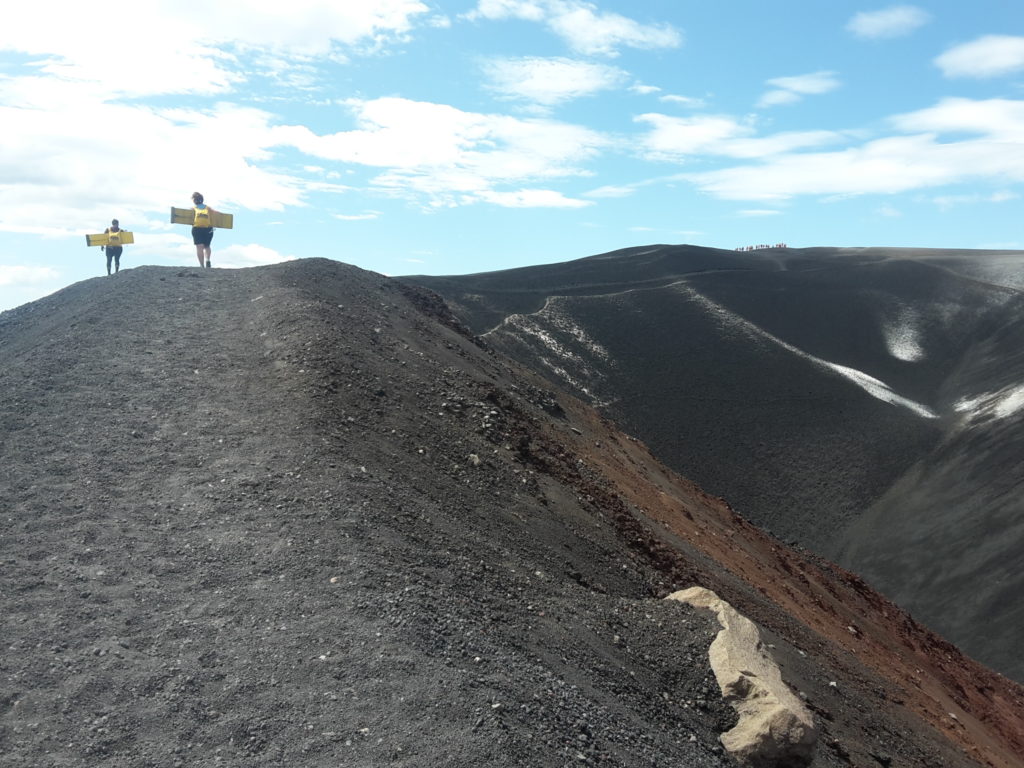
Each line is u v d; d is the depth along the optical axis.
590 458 17.16
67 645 5.36
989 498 51.62
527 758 4.81
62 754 4.43
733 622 8.42
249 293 15.53
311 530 7.05
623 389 64.69
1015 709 24.25
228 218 19.14
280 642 5.48
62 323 14.23
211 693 4.98
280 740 4.61
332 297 16.08
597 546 10.55
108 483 7.79
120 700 4.88
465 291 76.56
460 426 11.80
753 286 84.75
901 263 89.50
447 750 4.65
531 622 7.09
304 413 9.77
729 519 24.62
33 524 6.93
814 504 55.00
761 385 66.94
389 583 6.43
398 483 8.84
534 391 20.66
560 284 83.19
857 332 77.50
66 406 9.75
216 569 6.41
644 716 6.54
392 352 13.77
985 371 68.12
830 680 11.62
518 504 10.24
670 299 78.94
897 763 9.95
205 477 7.99
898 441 60.00
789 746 6.85
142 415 9.53
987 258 90.88
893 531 51.69
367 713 4.86
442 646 5.79
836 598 23.58
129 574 6.27
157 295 15.41
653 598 10.12
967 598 44.69
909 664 20.58
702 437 60.22
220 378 10.95
